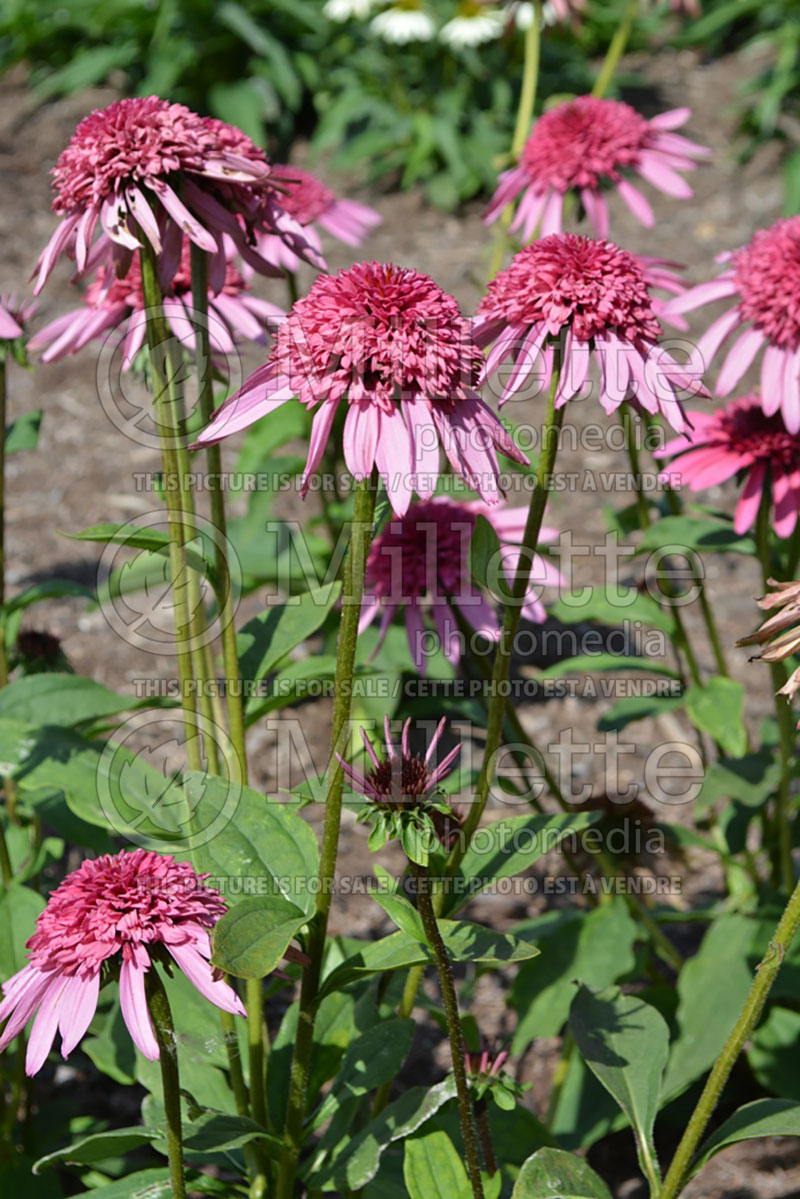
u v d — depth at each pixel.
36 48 7.58
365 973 1.45
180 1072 1.86
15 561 4.01
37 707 1.86
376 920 2.75
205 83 7.32
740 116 6.94
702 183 6.33
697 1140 1.50
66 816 1.96
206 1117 1.58
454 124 6.72
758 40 7.30
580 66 7.23
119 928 1.27
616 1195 2.27
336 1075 1.84
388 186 6.73
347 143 6.86
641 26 7.60
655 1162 1.59
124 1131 1.51
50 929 1.30
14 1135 2.23
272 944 1.33
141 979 1.26
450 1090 1.59
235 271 1.99
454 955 1.45
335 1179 1.58
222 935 1.28
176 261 1.63
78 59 7.31
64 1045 1.26
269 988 1.91
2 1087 2.14
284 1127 1.71
